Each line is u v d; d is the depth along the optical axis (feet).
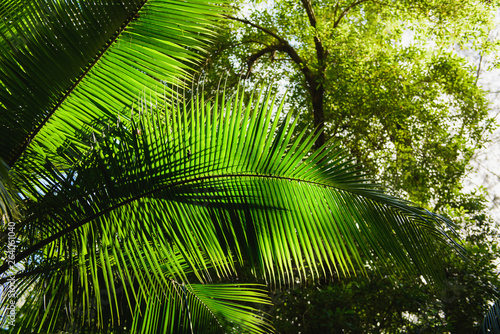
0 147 6.53
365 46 31.07
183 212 6.11
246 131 5.82
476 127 31.96
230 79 31.53
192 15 6.59
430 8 31.53
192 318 8.76
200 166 5.98
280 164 5.83
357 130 31.68
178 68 7.04
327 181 5.89
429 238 5.72
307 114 32.86
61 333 7.55
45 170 6.21
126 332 8.28
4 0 6.25
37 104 6.61
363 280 17.81
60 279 6.65
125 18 6.48
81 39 6.45
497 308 12.37
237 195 6.02
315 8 36.68
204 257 7.79
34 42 6.29
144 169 6.05
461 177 31.89
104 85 6.98
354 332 17.90
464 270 18.30
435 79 31.48
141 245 6.16
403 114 28.96
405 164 30.96
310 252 6.08
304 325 17.44
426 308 17.88
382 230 5.82
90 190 6.07
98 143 6.35
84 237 6.24
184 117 5.96
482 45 31.63
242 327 9.37
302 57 36.50
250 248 6.12
